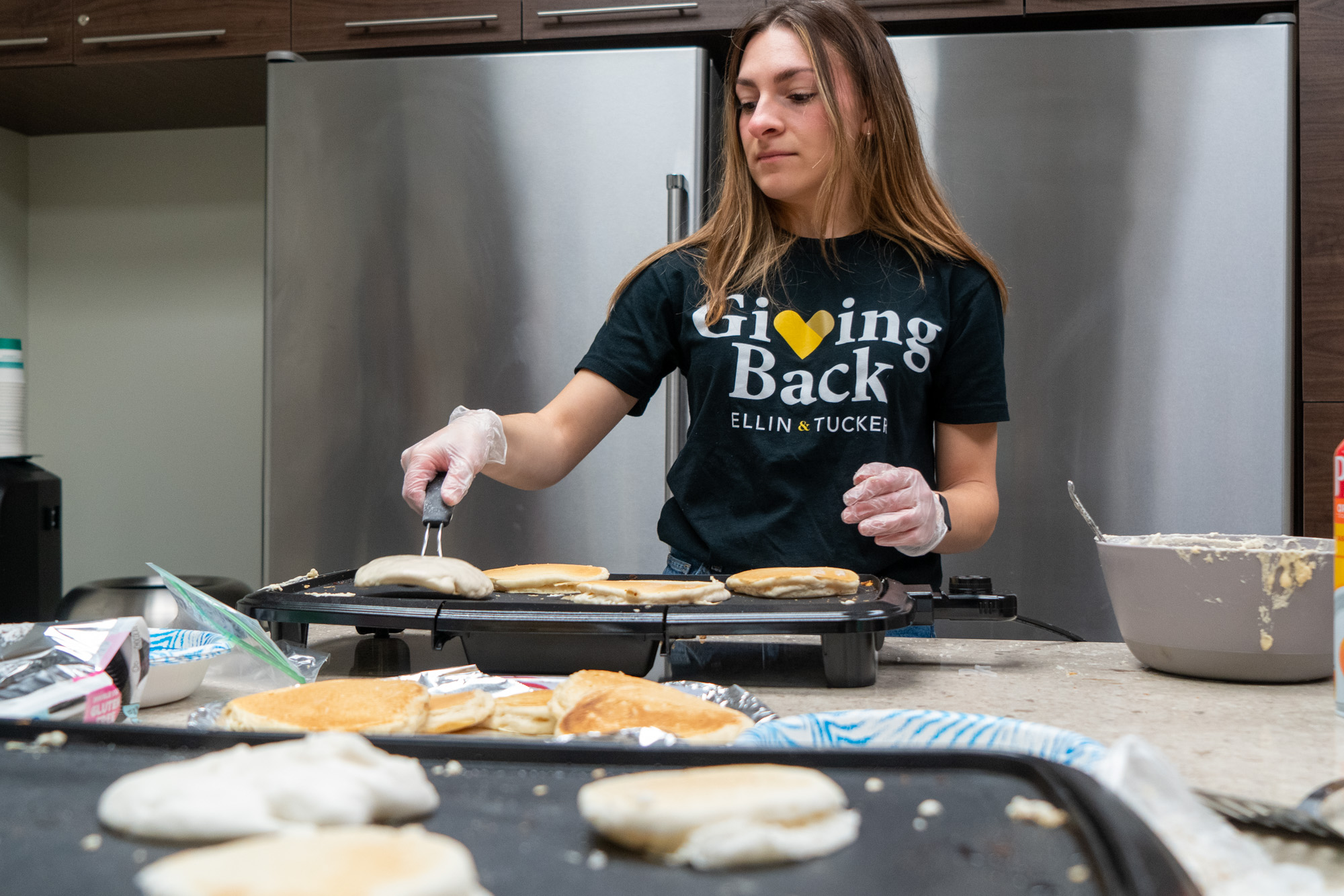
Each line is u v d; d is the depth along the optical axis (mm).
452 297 1832
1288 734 548
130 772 367
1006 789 348
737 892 277
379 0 1893
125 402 2471
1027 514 1717
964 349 1188
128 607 1320
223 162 2432
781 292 1200
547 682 605
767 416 1161
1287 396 1661
